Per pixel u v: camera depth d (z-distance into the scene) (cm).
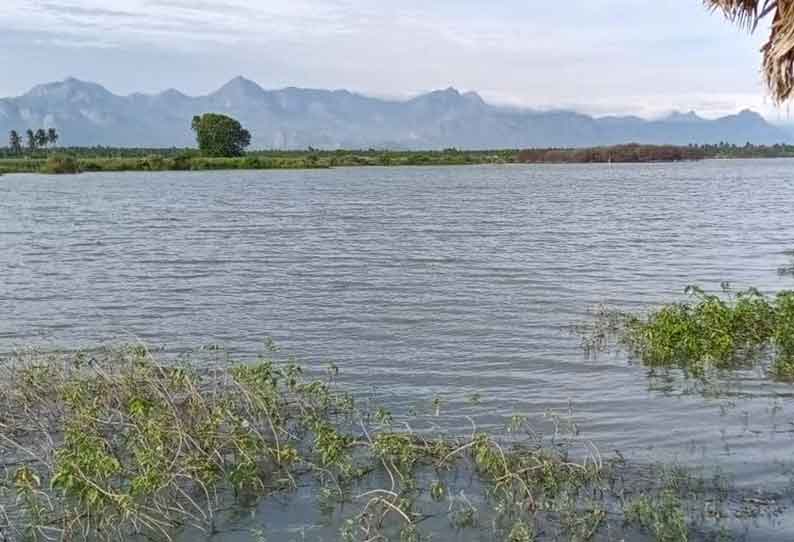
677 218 4675
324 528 872
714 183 9206
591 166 18300
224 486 974
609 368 1474
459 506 915
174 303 2148
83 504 875
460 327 1833
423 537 845
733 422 1166
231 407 1139
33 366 1331
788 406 1230
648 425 1166
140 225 4362
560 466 990
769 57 706
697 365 1466
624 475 987
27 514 897
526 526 847
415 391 1367
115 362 1348
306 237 3731
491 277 2536
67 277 2573
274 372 1247
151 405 1073
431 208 5619
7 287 2388
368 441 1110
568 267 2728
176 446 987
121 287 2395
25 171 13700
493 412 1247
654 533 841
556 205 5850
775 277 2483
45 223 4475
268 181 10306
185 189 8294
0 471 1017
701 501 906
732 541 814
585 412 1234
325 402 1245
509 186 8781
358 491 961
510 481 941
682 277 2506
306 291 2322
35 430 1134
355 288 2362
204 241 3572
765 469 994
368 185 9144
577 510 893
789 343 1516
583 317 1920
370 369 1505
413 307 2069
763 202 6025
